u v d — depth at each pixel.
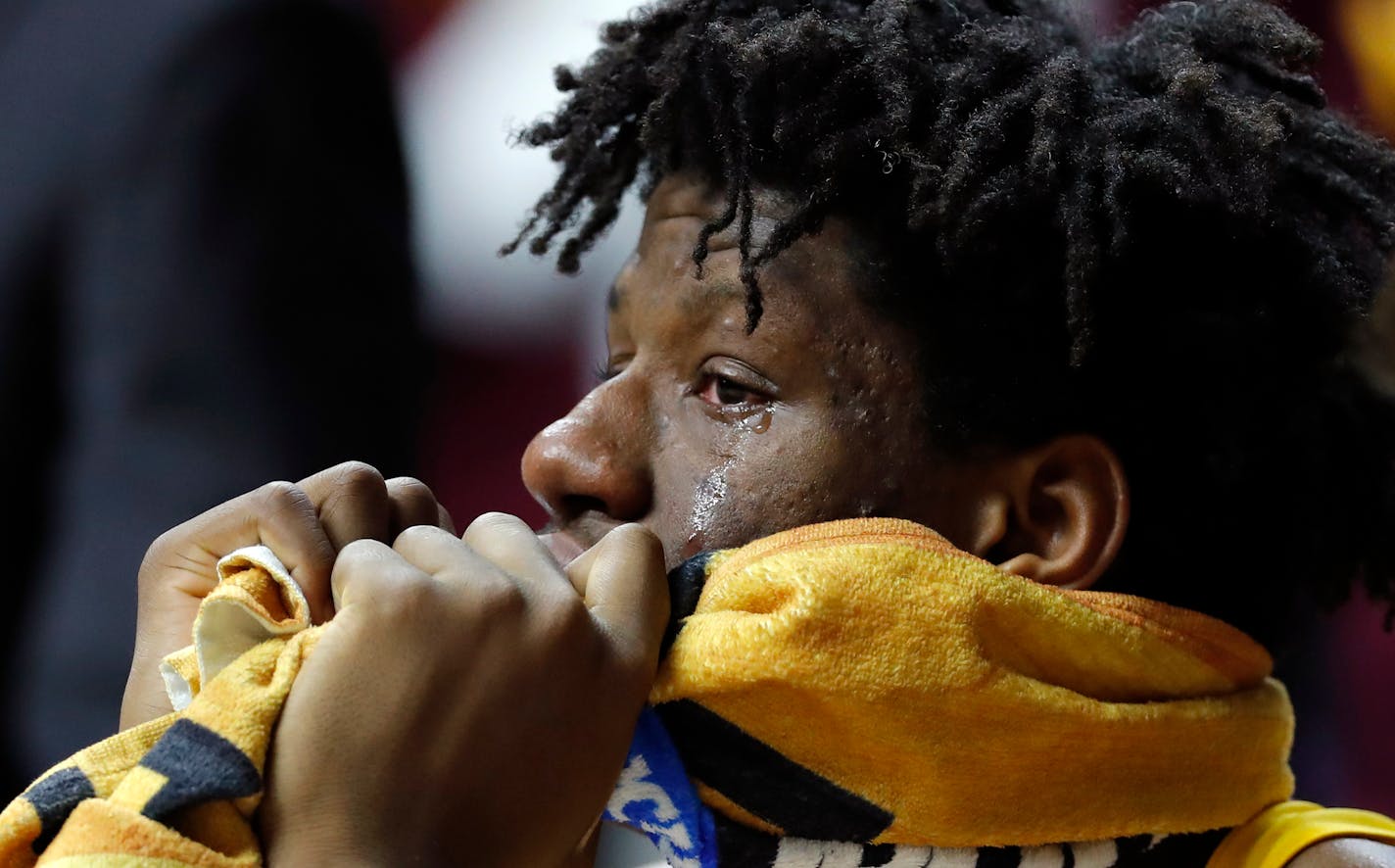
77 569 6.36
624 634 4.13
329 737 3.74
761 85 4.91
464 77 13.03
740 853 4.60
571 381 12.88
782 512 4.82
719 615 4.36
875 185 4.93
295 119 6.92
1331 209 5.38
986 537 4.98
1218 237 5.00
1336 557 5.62
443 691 3.81
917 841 4.56
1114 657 4.68
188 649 4.48
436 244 12.77
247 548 4.43
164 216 6.66
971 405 4.92
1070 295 4.69
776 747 4.41
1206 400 5.11
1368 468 5.52
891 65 4.90
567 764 3.93
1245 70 5.52
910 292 4.89
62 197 6.75
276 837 3.69
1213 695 4.99
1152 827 4.81
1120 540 5.00
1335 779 9.83
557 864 4.16
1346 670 10.76
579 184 5.93
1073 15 5.77
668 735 4.44
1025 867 4.72
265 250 6.72
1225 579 5.38
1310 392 5.33
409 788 3.74
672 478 4.95
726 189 5.05
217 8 6.92
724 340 4.95
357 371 6.92
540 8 13.14
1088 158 4.84
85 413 6.61
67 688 6.29
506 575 3.99
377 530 4.57
